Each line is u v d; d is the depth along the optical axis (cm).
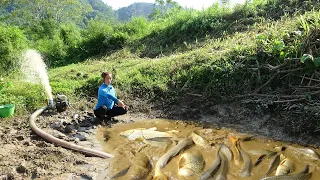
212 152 532
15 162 486
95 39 1894
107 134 624
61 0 4916
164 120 704
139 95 834
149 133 605
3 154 512
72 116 721
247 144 567
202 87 782
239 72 757
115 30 1973
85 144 575
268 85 714
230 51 840
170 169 475
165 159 492
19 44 1417
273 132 612
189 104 751
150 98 805
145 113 746
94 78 930
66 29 2250
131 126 670
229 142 572
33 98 807
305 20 834
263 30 995
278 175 435
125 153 532
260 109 666
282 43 731
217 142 573
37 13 4809
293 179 428
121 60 1353
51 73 1243
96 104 758
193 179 445
